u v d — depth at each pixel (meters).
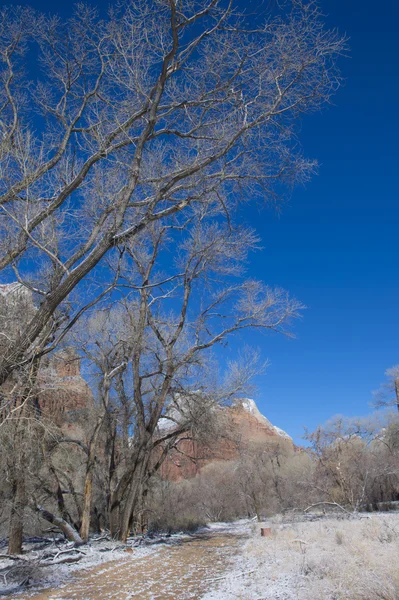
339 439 32.50
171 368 22.02
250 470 36.81
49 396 13.27
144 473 22.78
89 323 21.72
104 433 25.38
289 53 11.08
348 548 10.63
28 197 10.29
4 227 11.04
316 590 7.14
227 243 19.72
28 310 12.17
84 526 19.22
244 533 24.34
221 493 38.91
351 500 27.41
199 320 22.73
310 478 32.03
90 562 14.80
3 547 19.86
